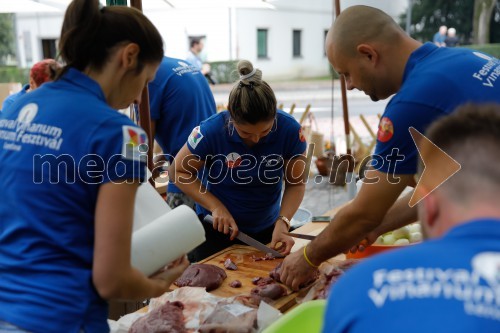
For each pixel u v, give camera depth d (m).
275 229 2.19
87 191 1.06
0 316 1.06
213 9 15.29
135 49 1.11
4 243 1.11
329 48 1.59
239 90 1.89
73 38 1.11
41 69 2.33
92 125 1.05
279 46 17.61
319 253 1.65
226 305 1.57
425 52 1.48
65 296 1.06
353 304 0.62
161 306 1.57
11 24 15.38
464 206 0.66
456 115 0.74
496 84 1.41
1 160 1.13
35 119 1.10
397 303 0.59
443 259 0.62
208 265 1.94
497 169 0.65
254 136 2.00
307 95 14.91
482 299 0.58
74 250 1.08
